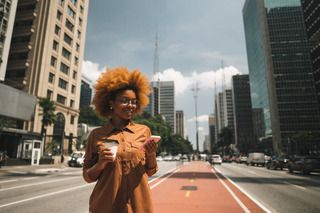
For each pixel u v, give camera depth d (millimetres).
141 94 1884
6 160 24766
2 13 30500
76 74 47375
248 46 127000
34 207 6367
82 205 6617
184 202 6895
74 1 47500
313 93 91500
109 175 1454
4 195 8359
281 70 95000
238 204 6684
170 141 79000
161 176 15992
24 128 35031
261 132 107875
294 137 58312
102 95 1809
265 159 36969
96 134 1615
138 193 1450
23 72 38188
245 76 152750
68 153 42125
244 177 15664
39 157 29719
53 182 12430
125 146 1517
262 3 103375
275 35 98812
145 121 67938
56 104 39250
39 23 39562
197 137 90938
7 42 31172
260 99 108875
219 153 156250
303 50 95938
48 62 39125
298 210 6160
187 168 27422
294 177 16266
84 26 50938
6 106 24719
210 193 8609
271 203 6980
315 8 50062
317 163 17891
